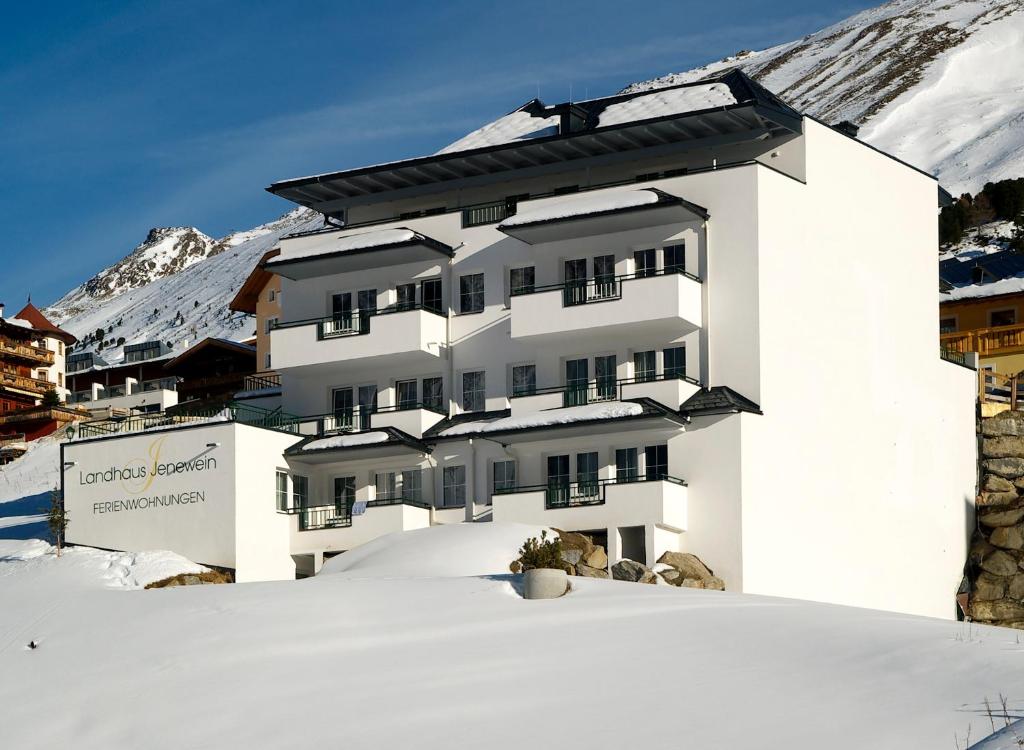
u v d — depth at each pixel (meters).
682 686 32.47
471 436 58.12
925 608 61.19
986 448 65.50
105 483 61.47
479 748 30.33
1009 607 62.19
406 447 58.88
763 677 32.50
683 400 55.25
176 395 101.31
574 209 56.94
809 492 56.59
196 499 59.47
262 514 59.56
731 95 57.91
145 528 60.41
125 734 34.94
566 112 60.50
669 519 53.78
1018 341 74.94
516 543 52.91
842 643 34.44
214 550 58.81
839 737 28.34
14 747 35.38
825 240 58.94
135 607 44.19
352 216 66.38
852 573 57.94
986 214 137.62
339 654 37.69
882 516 59.78
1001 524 63.88
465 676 34.88
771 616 37.91
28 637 42.56
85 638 41.69
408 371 61.75
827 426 57.88
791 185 57.50
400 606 41.47
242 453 59.16
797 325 57.12
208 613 42.38
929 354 63.69
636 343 57.28
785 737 28.69
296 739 32.59
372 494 60.78
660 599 40.78
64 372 133.50
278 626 40.41
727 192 56.47
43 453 93.19
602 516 54.62
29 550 61.84
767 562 54.25
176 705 35.84
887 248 62.09
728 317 55.88
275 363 62.44
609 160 60.59
